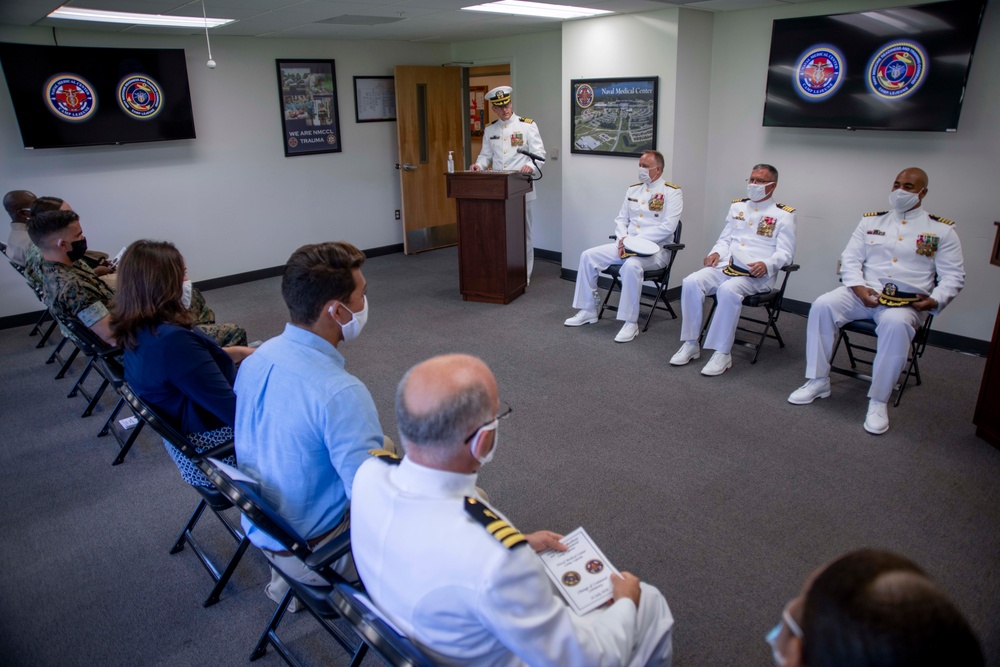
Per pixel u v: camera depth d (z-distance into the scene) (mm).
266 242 6352
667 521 2508
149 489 2842
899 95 3941
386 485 1163
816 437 3105
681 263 5258
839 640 612
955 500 2592
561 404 3508
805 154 4594
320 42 6289
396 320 4973
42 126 4887
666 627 1347
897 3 3971
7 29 4746
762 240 3963
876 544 2348
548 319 4922
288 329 1571
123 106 5203
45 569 2342
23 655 1958
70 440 3277
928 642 583
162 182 5605
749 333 4508
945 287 3230
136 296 1923
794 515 2523
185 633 2037
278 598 2076
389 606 1140
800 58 4336
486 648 1092
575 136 5559
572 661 1046
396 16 4816
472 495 1178
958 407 3357
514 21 5297
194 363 1910
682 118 4867
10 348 4629
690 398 3549
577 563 1418
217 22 4836
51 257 2939
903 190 3312
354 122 6691
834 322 3389
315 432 1492
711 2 4340
